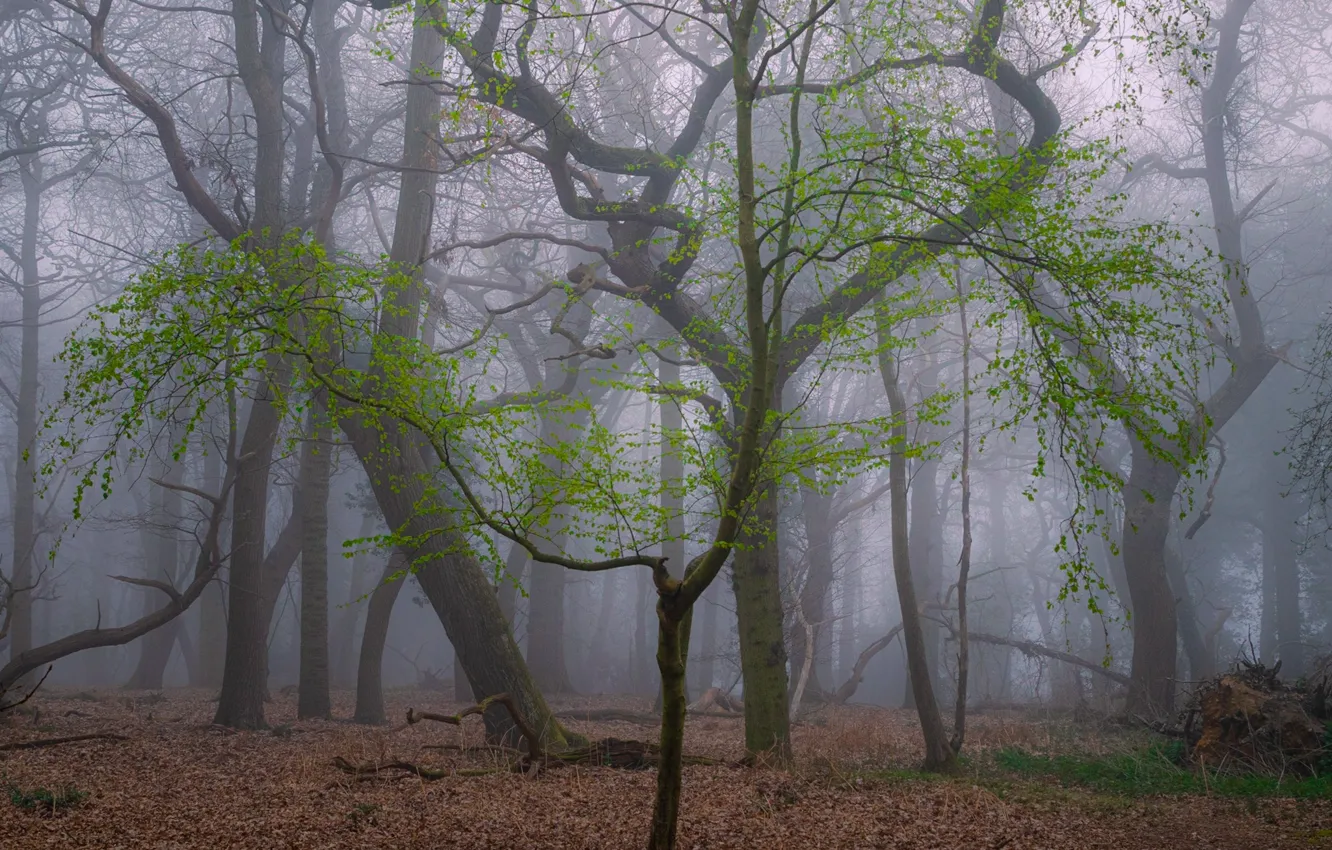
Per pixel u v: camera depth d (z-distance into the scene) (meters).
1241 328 23.16
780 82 20.55
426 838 8.81
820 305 13.00
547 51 12.87
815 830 9.36
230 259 6.77
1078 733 18.83
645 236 15.23
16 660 16.59
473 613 15.04
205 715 19.86
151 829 9.02
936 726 13.84
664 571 6.73
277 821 9.36
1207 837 9.49
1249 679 14.98
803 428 8.00
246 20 18.92
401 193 18.58
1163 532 22.72
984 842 9.04
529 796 10.72
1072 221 7.45
